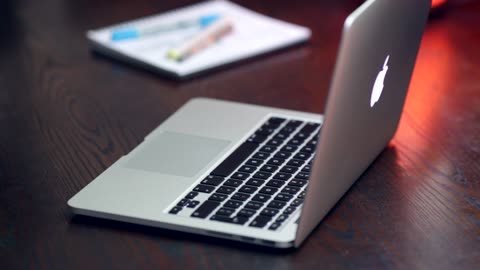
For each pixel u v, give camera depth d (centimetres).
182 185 93
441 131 114
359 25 78
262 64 139
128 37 146
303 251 85
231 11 158
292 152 100
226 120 110
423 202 94
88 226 90
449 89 128
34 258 85
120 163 100
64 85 133
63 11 166
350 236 87
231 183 93
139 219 88
